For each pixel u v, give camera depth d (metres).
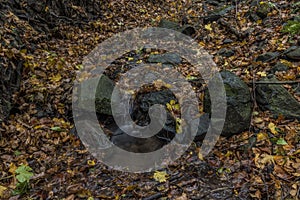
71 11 4.31
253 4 4.21
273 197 1.96
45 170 2.26
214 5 5.12
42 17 3.87
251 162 2.17
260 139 2.29
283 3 3.93
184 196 2.04
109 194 2.08
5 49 2.92
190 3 5.41
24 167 2.21
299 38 3.14
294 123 2.36
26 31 3.49
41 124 2.60
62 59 3.38
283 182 2.01
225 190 2.05
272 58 3.01
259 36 3.49
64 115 2.71
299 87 2.59
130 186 2.10
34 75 3.02
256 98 2.59
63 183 2.16
